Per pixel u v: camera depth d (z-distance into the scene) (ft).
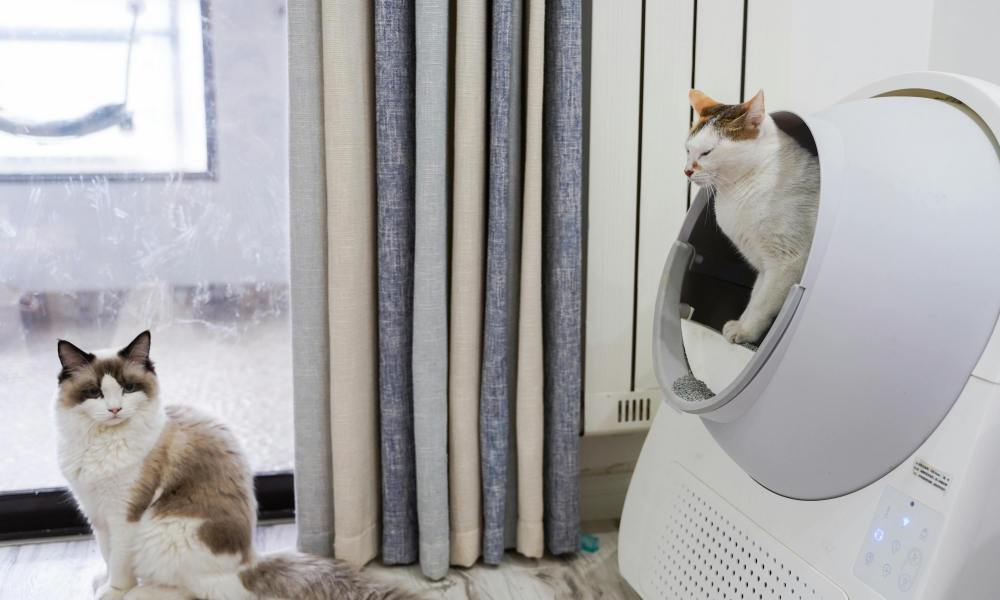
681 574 3.36
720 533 3.18
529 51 3.91
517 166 4.14
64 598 3.94
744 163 2.85
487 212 4.11
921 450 2.50
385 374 4.06
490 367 4.05
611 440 4.85
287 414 5.22
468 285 4.00
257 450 5.21
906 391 2.49
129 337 5.03
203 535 3.68
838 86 4.58
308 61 3.82
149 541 3.67
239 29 4.88
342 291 3.92
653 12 4.24
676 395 3.13
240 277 5.10
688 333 3.24
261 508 4.95
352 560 4.13
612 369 4.50
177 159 4.92
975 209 2.49
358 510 4.12
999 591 2.49
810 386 2.61
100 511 3.74
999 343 2.38
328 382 4.13
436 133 3.82
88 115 4.78
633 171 4.36
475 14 3.79
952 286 2.46
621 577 4.17
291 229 3.97
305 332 4.04
